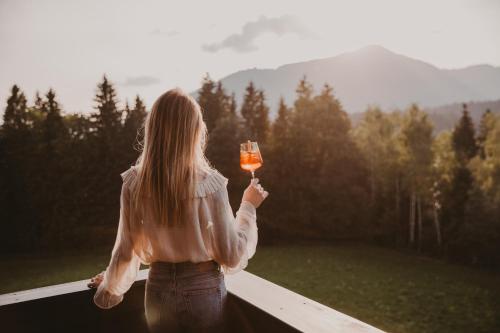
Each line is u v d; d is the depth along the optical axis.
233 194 36.44
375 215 42.75
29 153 33.69
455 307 20.33
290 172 40.44
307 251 35.19
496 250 36.84
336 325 1.27
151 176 1.25
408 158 40.81
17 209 32.47
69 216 34.00
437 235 41.03
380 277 26.56
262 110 51.16
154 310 1.34
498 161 40.19
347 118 44.19
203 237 1.27
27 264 28.09
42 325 1.59
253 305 1.46
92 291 1.70
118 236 1.38
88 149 35.59
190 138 1.27
